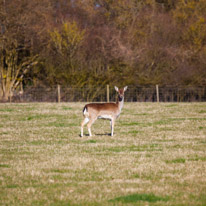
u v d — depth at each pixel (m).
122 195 29.11
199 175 34.66
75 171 36.69
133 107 102.94
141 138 55.56
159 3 189.50
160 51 147.00
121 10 167.12
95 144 50.88
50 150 47.28
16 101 131.50
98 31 152.00
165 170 36.53
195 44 153.12
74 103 116.69
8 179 34.12
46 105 107.06
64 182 32.91
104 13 170.75
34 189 30.89
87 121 57.91
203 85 137.12
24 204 27.50
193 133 59.66
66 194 29.44
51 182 32.97
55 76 136.25
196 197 28.45
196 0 178.88
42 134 60.47
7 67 139.25
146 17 160.00
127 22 160.75
